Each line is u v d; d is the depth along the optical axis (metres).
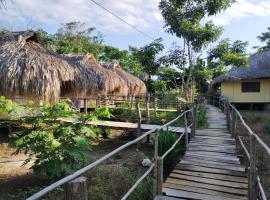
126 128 10.55
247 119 15.84
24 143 5.68
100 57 35.25
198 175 5.90
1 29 10.24
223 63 16.23
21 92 8.52
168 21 15.09
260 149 9.59
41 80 8.52
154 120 12.99
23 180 6.37
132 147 10.20
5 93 8.51
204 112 14.58
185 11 15.07
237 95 21.81
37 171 5.65
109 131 11.62
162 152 7.93
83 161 6.01
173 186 5.34
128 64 29.83
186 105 13.18
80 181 2.21
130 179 6.14
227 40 16.17
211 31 14.19
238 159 6.99
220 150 7.82
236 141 8.88
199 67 16.61
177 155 8.16
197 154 7.45
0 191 5.73
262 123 14.70
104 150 9.64
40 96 8.53
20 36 9.70
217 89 25.77
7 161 7.73
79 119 6.08
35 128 6.15
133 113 14.12
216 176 5.86
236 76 20.97
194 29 14.25
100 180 6.04
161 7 15.24
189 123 11.92
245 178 5.75
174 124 11.80
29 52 9.37
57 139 5.75
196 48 14.72
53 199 5.04
